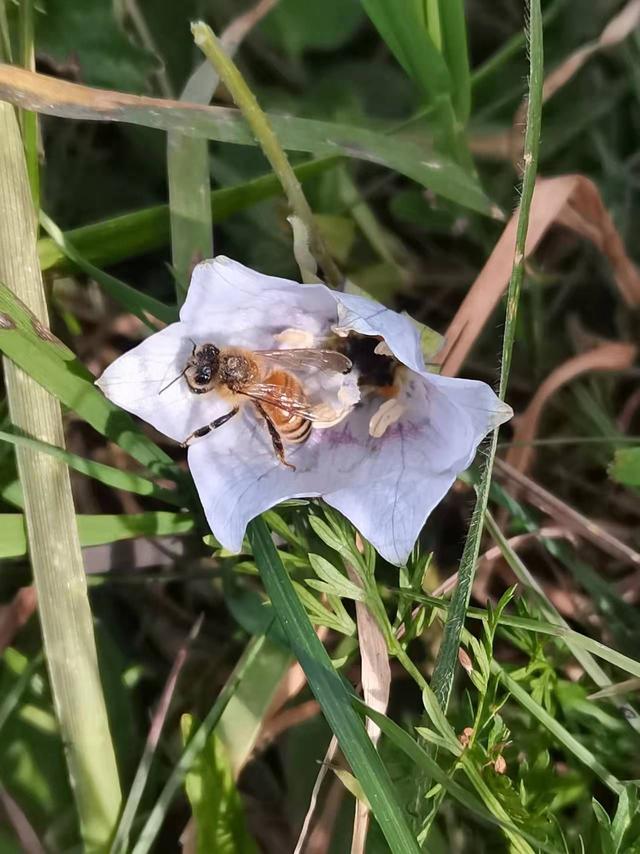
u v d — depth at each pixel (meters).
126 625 0.10
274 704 0.09
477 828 0.08
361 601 0.08
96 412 0.08
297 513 0.08
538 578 0.10
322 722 0.09
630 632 0.09
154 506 0.10
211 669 0.10
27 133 0.08
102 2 0.10
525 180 0.07
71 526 0.08
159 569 0.10
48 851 0.09
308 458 0.08
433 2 0.09
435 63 0.09
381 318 0.06
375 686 0.08
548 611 0.09
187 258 0.09
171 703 0.10
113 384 0.07
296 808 0.09
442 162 0.09
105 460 0.10
